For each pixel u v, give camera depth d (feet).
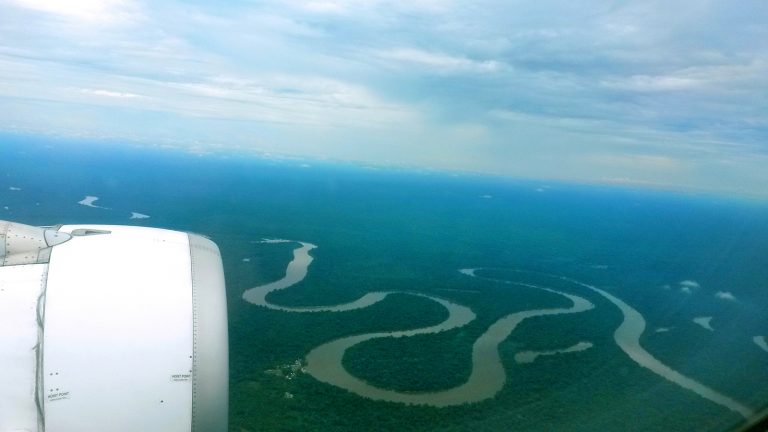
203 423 18.11
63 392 16.83
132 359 17.66
